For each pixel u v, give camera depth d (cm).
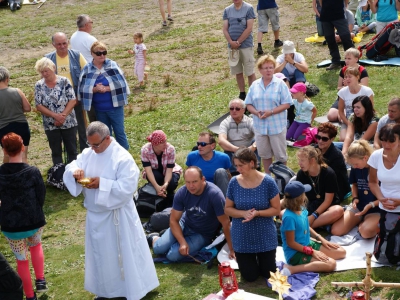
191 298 684
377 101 1173
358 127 954
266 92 902
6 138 676
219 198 736
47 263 800
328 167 784
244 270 696
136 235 674
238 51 1273
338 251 720
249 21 1259
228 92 1391
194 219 758
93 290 689
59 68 1062
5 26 2261
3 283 595
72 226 902
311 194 791
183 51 1780
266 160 936
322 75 1361
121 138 1083
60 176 1012
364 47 1446
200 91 1450
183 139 1153
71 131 1027
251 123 944
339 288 660
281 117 904
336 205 782
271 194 679
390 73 1309
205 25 2027
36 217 684
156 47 1847
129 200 668
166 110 1331
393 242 678
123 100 1053
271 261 691
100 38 2033
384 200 683
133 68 1695
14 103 970
